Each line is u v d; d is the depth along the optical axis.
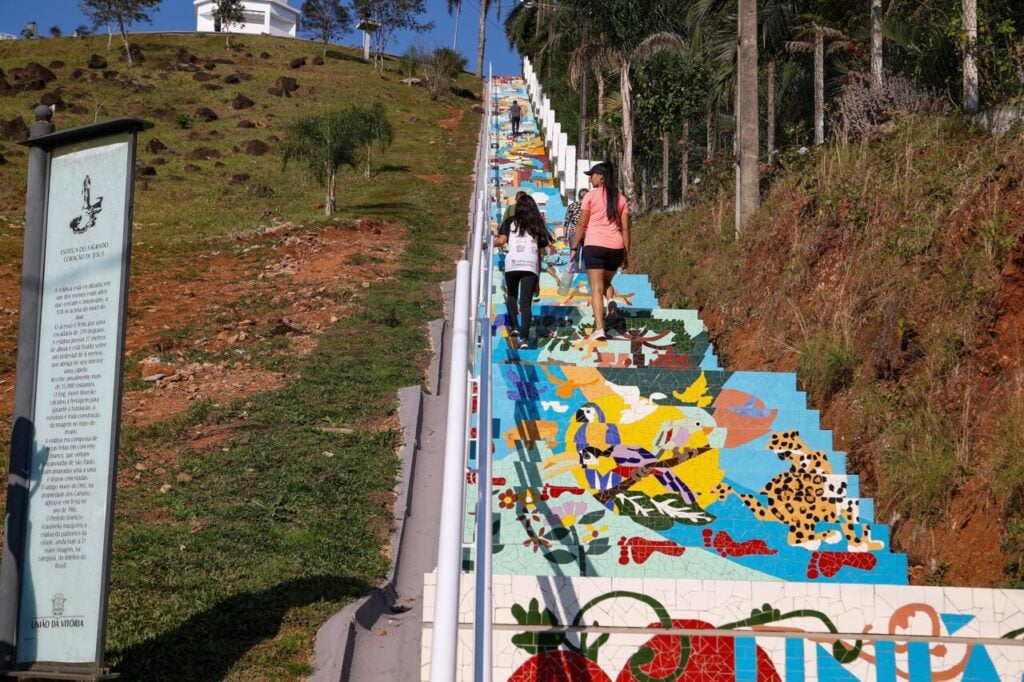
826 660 5.06
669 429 7.24
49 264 5.93
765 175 15.78
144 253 22.73
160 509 8.18
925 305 8.12
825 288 9.97
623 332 10.15
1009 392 6.78
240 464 9.14
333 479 8.95
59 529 5.59
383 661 6.37
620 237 9.74
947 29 13.25
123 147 5.86
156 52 60.88
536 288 10.02
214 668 5.95
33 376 5.81
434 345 13.91
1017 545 5.90
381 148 34.91
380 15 69.69
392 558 7.73
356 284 18.17
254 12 86.06
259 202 31.83
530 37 43.84
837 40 23.42
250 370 12.54
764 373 7.89
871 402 7.86
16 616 5.54
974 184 8.63
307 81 57.53
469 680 4.99
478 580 4.18
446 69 60.16
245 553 7.45
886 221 9.58
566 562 6.15
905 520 6.91
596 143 34.50
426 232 25.08
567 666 5.04
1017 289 7.19
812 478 6.62
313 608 6.73
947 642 5.08
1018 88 11.27
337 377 12.09
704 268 13.49
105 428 5.62
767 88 28.16
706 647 5.07
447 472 3.68
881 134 12.65
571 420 7.52
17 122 40.66
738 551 6.23
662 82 29.78
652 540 6.31
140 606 6.54
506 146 35.34
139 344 14.47
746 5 14.06
